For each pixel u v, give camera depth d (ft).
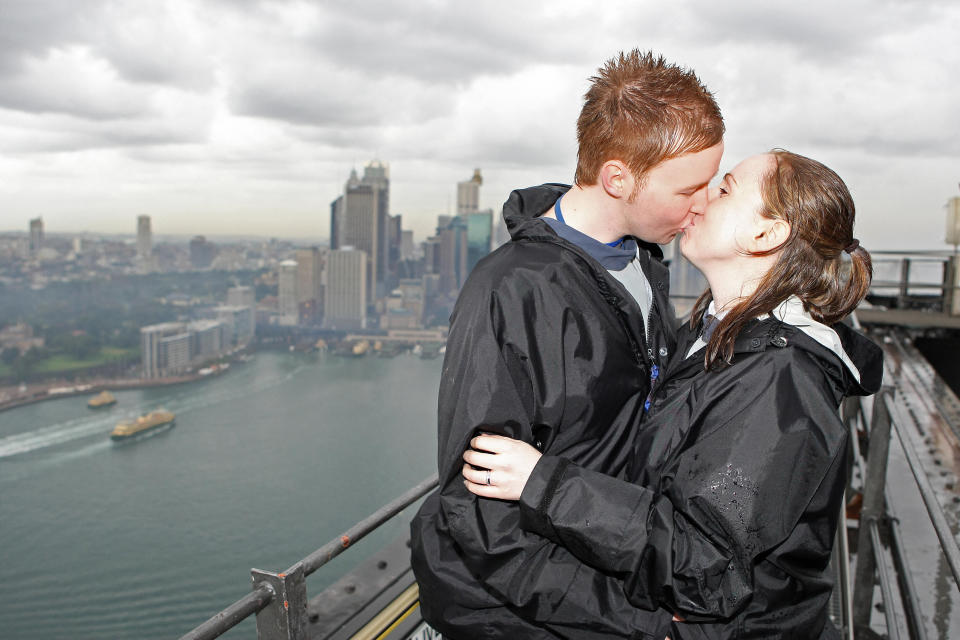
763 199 2.97
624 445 3.19
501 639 3.19
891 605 6.01
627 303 3.14
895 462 11.00
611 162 2.95
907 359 19.52
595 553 2.71
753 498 2.57
